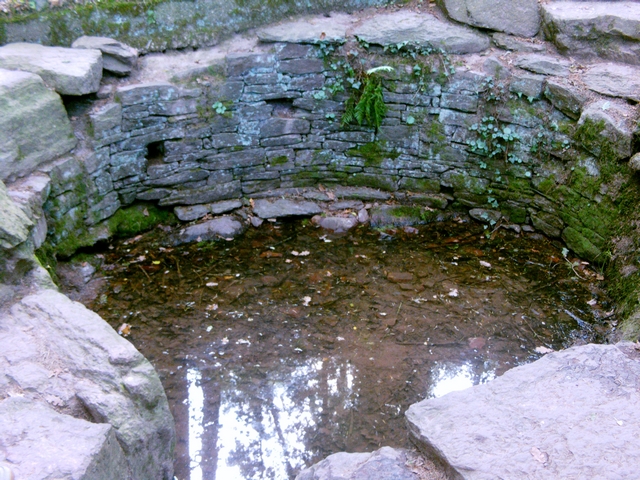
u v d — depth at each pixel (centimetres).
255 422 330
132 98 437
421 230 506
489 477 218
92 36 445
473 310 413
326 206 520
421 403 253
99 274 435
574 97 434
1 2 420
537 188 478
